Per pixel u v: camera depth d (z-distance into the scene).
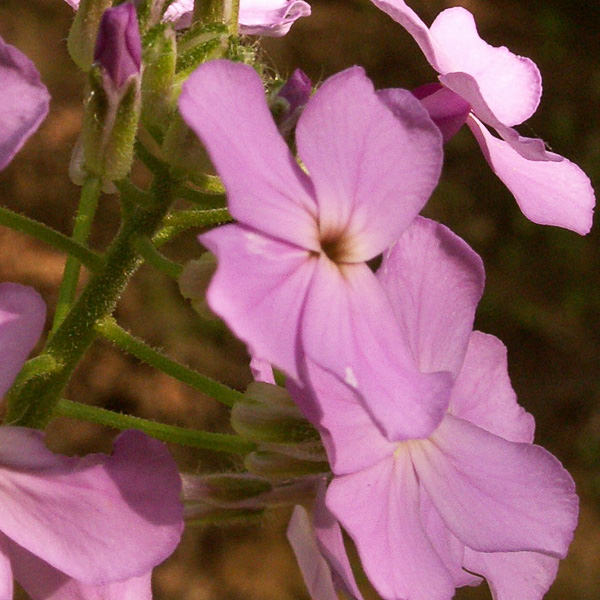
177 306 0.32
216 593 0.30
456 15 0.14
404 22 0.14
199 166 0.13
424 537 0.13
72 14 0.37
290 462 0.13
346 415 0.12
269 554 0.30
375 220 0.12
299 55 0.40
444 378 0.12
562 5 0.45
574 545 0.32
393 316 0.12
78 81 0.35
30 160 0.33
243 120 0.12
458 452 0.13
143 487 0.12
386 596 0.12
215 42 0.14
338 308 0.12
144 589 0.13
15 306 0.12
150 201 0.14
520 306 0.37
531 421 0.14
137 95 0.13
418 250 0.13
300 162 0.13
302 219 0.12
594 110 0.43
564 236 0.39
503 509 0.13
